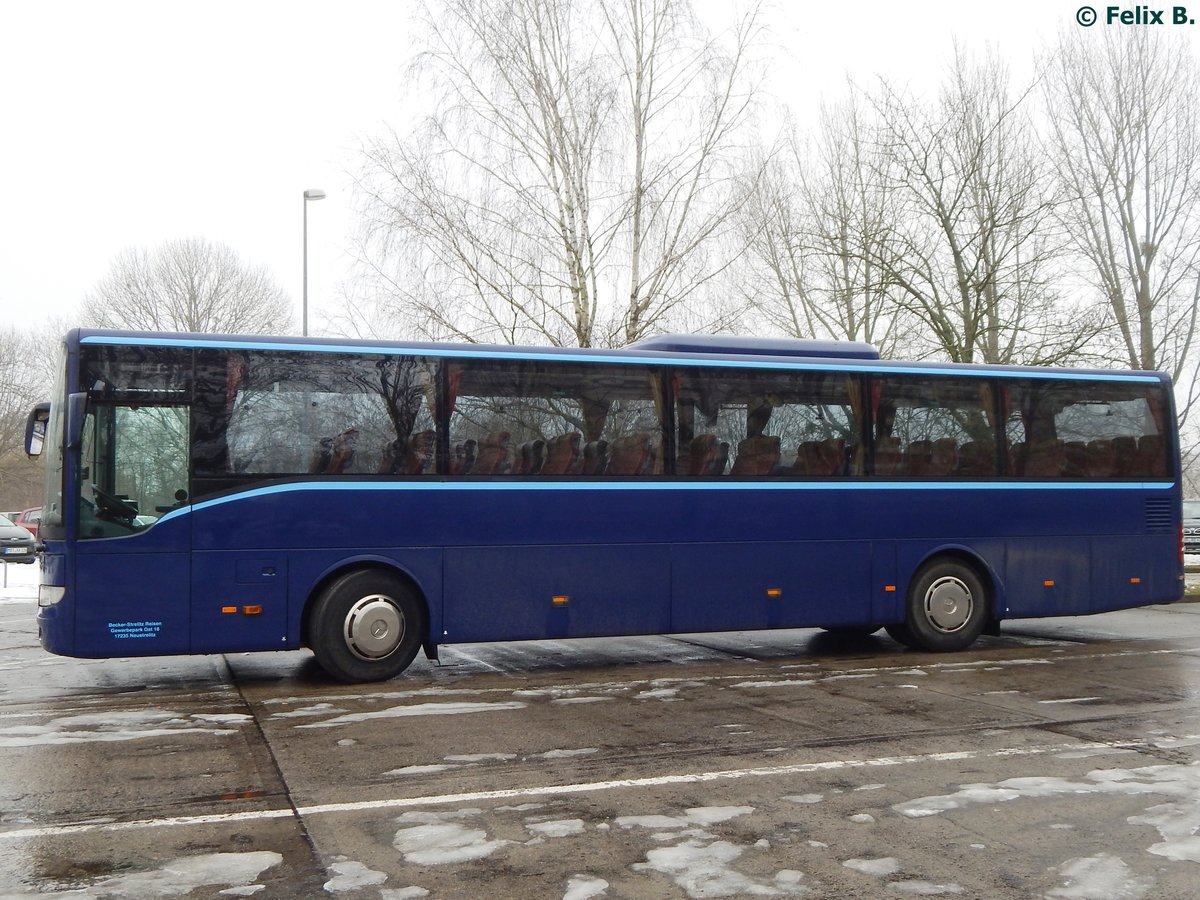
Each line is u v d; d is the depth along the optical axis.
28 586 24.70
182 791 6.56
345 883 5.01
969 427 12.94
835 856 5.36
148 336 10.07
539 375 11.23
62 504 9.71
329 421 10.45
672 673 11.22
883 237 22.36
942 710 9.05
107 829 5.82
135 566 9.82
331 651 10.36
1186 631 15.16
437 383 10.84
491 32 20.80
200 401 10.10
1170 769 7.01
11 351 67.12
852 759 7.30
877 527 12.41
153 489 9.92
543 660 12.23
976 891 4.91
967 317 21.27
